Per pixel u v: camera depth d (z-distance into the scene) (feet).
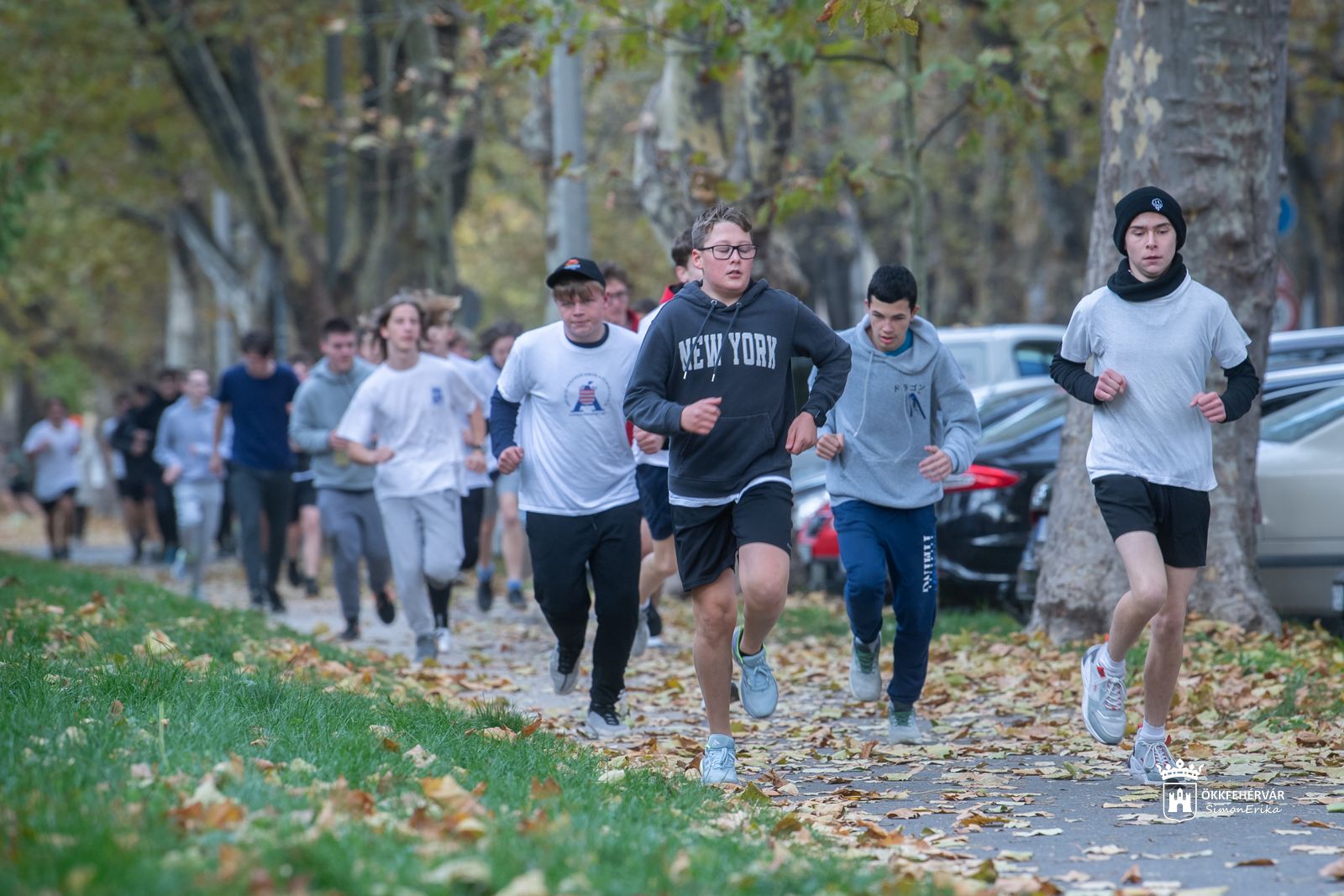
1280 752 73.31
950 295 346.74
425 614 110.73
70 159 323.37
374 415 108.99
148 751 54.13
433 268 269.44
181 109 324.60
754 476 64.59
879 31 86.12
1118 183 109.81
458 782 55.88
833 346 66.23
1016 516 127.34
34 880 37.45
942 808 62.44
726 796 62.34
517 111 293.43
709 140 168.04
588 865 43.11
